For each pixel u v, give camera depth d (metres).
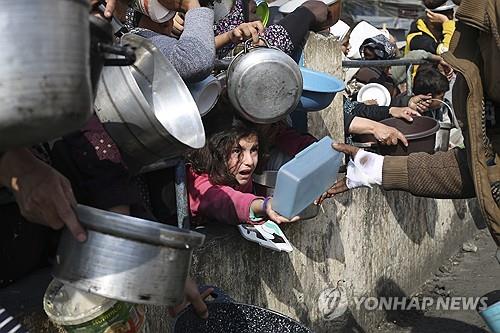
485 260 5.28
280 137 3.19
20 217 2.06
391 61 4.33
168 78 2.16
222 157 2.70
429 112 4.71
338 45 3.74
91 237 1.61
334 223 3.64
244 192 2.89
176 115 2.14
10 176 1.63
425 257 4.86
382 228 4.20
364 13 9.27
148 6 2.55
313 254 3.45
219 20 3.10
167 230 1.63
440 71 4.93
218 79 2.73
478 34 2.43
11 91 1.27
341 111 3.70
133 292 1.62
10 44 1.27
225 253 2.76
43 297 1.97
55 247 2.19
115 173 2.07
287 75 2.73
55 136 1.35
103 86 1.98
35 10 1.28
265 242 2.85
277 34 3.29
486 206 2.46
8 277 2.10
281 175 2.34
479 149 2.45
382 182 2.80
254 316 2.26
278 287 3.15
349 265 3.82
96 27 1.55
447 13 6.15
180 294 1.71
